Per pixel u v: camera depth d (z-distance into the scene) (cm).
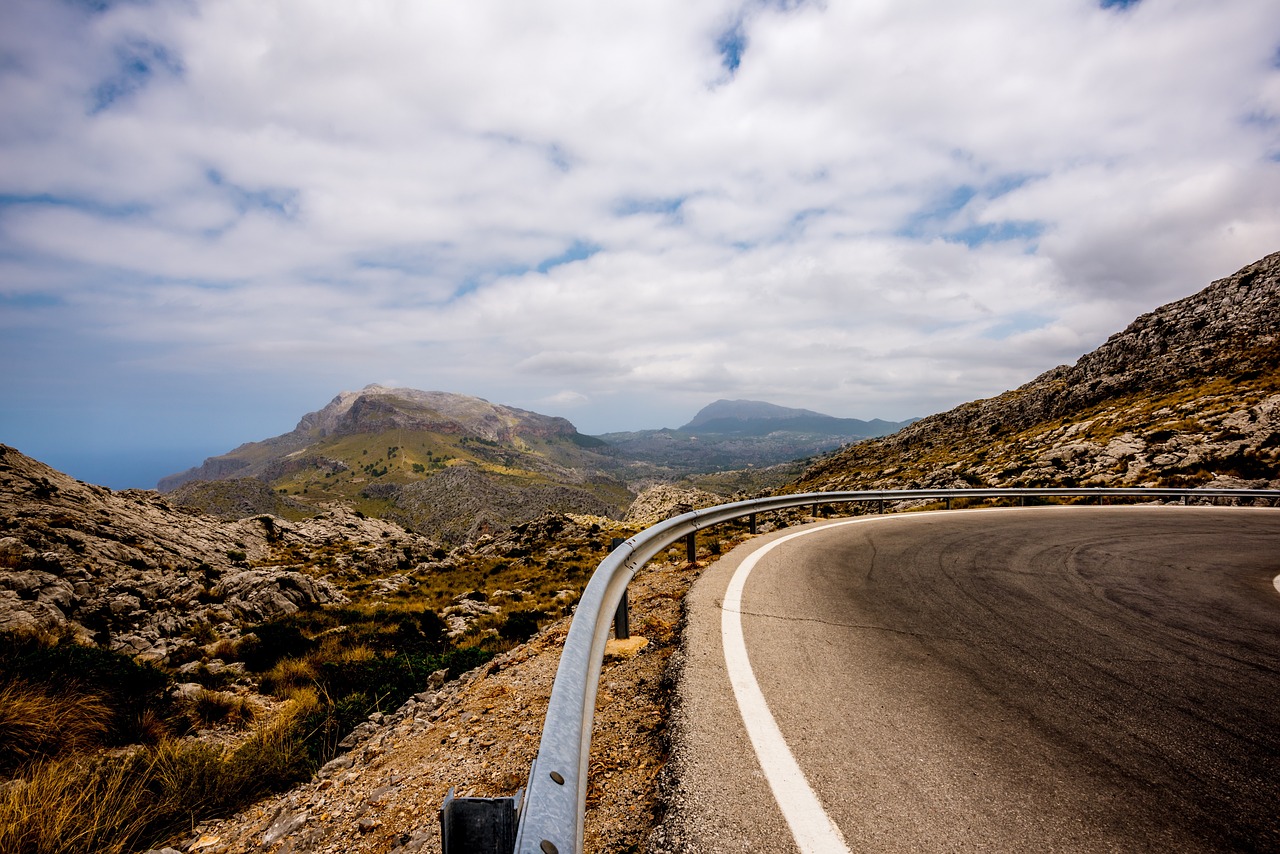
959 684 417
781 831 242
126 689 804
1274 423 3288
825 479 11719
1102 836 237
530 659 603
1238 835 238
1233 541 1145
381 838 324
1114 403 6956
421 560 4284
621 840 254
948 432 11038
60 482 3142
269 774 535
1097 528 1374
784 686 411
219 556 3375
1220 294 7856
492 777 355
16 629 1075
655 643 539
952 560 934
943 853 226
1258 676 433
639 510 9356
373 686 888
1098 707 377
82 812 420
